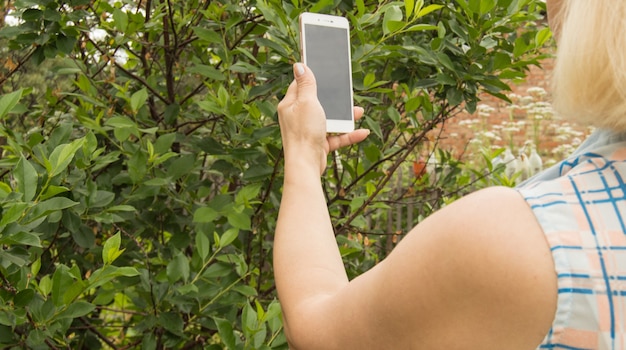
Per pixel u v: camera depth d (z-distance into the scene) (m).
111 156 2.13
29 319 1.64
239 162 2.35
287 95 1.04
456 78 2.22
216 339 2.85
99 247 2.31
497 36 2.44
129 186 2.34
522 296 0.60
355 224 2.61
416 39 2.50
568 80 0.65
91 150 1.96
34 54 2.24
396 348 0.67
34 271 1.89
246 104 2.30
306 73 1.04
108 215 1.98
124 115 2.49
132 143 2.29
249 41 2.56
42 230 2.03
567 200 0.62
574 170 0.66
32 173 1.51
